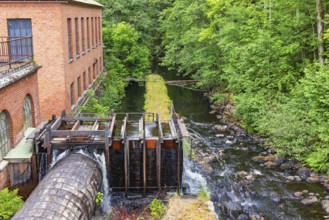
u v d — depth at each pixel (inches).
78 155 544.1
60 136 579.5
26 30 799.1
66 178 458.6
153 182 614.9
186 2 1733.5
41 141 558.6
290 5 965.8
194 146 869.2
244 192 648.4
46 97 805.9
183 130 629.3
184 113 1190.9
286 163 760.3
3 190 461.4
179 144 594.9
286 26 961.5
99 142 573.3
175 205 554.9
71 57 888.9
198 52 1405.0
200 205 556.4
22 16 782.5
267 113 823.7
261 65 909.2
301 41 934.4
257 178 703.7
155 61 2336.4
